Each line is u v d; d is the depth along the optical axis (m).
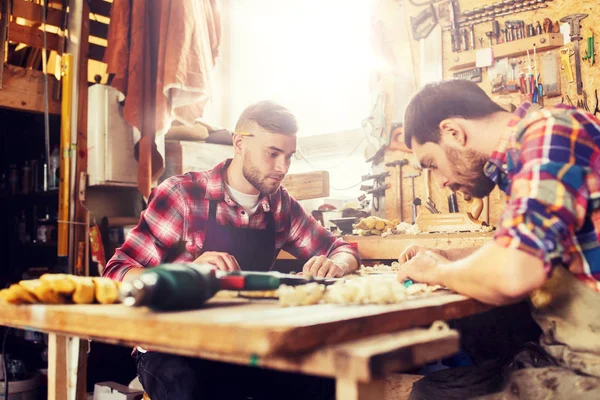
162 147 3.68
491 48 3.34
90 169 3.70
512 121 1.37
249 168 2.14
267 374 1.94
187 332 0.83
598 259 1.25
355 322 0.88
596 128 1.29
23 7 3.59
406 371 2.26
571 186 1.17
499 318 2.43
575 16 3.10
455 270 1.26
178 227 2.14
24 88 3.50
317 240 2.40
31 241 4.11
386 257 2.80
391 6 3.81
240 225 2.22
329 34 4.43
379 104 3.80
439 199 3.50
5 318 1.13
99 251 3.57
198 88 3.67
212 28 4.02
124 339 0.91
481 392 1.45
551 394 1.24
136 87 3.57
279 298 1.16
